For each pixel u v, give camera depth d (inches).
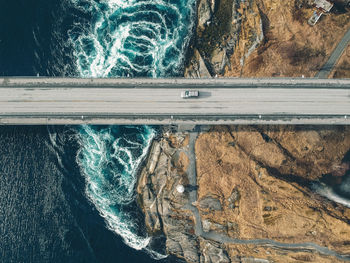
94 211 3294.8
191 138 3324.3
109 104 2997.0
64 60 3506.4
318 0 3257.9
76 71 3496.6
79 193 3312.0
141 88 3009.4
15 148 3282.5
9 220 3147.1
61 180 3302.2
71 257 3127.5
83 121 2989.7
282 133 3297.2
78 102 2992.1
